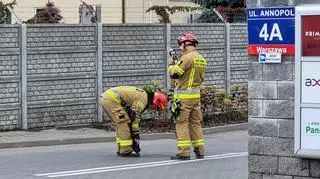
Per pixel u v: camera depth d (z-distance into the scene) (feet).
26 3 125.39
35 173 46.75
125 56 79.46
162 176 45.68
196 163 52.31
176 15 135.03
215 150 61.98
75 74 75.25
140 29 80.48
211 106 84.64
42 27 72.18
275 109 30.83
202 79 55.11
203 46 87.40
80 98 75.97
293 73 30.17
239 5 135.64
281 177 30.89
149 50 81.56
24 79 71.15
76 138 67.87
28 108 71.82
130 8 137.69
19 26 70.49
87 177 45.19
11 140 64.85
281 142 30.76
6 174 46.32
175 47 84.02
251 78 31.37
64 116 74.84
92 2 133.28
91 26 76.18
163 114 78.23
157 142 70.79
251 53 31.19
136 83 80.74
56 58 73.61
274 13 30.40
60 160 53.98
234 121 85.87
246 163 52.29
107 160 54.13
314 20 29.17
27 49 71.20
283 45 30.27
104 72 77.66
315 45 29.25
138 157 56.18
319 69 29.19
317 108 29.32
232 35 91.04
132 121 56.39
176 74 53.36
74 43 74.84
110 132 73.00
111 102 56.39
